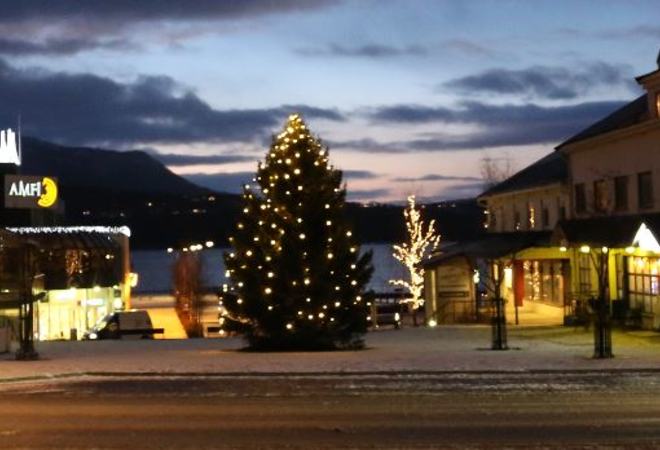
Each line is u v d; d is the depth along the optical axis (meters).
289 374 20.80
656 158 32.88
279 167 29.16
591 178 38.84
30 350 25.11
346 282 29.28
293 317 28.70
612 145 36.62
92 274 60.88
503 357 23.39
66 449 12.48
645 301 33.59
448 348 27.75
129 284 70.50
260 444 12.67
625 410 15.05
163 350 29.53
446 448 12.15
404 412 15.27
